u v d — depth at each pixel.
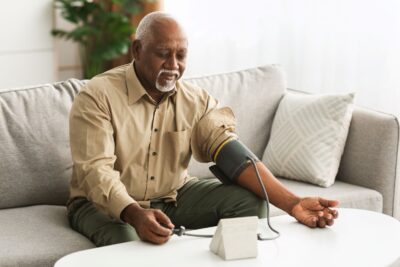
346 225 2.28
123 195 2.27
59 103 2.88
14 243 2.38
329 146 3.12
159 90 2.48
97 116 2.44
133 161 2.56
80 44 5.63
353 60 4.01
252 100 3.32
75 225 2.57
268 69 3.42
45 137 2.81
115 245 2.10
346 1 3.97
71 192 2.63
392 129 3.05
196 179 2.77
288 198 2.38
